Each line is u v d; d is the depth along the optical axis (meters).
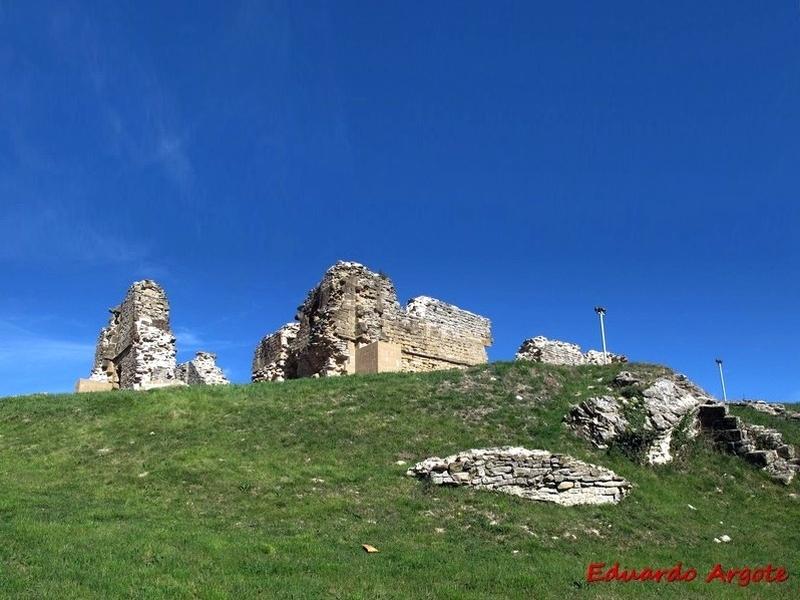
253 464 19.41
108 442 22.09
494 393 26.36
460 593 11.79
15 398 28.53
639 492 19.59
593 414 23.23
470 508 16.75
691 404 24.70
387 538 14.57
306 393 27.31
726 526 18.67
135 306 38.84
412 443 21.81
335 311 37.72
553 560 14.15
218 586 11.25
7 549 12.24
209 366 45.66
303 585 11.62
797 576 15.08
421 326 41.62
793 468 22.84
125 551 12.43
